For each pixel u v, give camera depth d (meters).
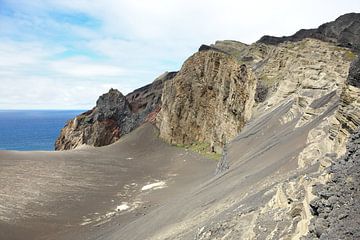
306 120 30.00
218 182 31.53
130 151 85.06
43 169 65.25
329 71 36.25
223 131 69.38
